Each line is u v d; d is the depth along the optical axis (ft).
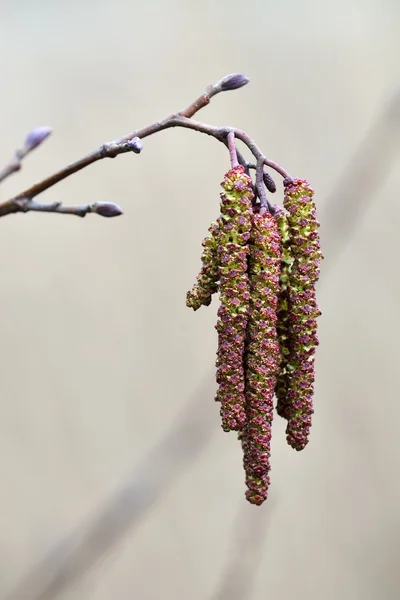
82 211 2.04
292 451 3.53
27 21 3.49
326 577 3.51
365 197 2.70
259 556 2.95
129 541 3.44
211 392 2.96
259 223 1.98
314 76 3.58
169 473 2.80
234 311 1.97
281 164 3.48
